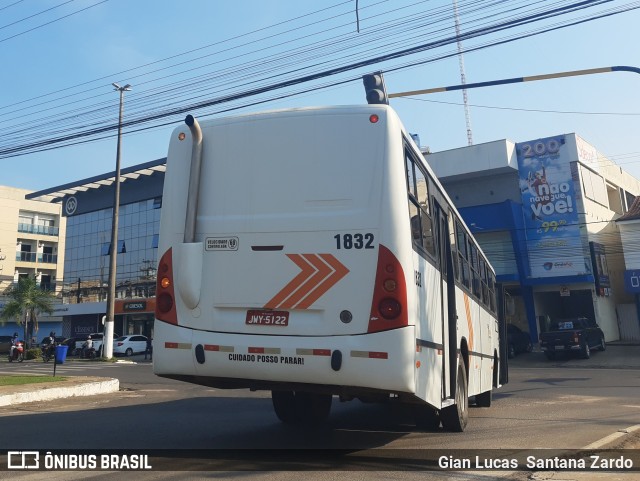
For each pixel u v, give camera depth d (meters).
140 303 49.34
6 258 61.78
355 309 5.61
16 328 57.97
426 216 6.75
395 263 5.62
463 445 7.31
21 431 8.32
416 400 5.86
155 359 6.10
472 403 12.26
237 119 6.31
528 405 11.96
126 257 54.25
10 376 16.36
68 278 58.94
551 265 32.09
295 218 5.90
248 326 5.84
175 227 6.27
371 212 5.74
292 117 6.13
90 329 54.12
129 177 53.41
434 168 35.38
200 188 6.27
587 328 27.80
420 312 5.94
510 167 33.34
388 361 5.47
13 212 63.19
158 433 8.09
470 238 10.14
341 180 5.87
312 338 5.64
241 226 6.04
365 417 9.95
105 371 22.84
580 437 7.93
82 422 9.24
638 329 32.97
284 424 8.94
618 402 12.09
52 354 32.31
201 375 5.93
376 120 5.93
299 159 6.02
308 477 5.55
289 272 5.82
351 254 5.70
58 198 62.56
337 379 5.54
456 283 8.25
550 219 32.38
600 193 35.00
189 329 6.02
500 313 14.56
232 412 10.52
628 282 30.81
